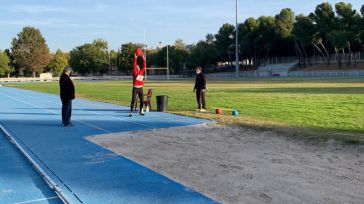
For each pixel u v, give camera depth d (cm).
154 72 13775
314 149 1020
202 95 2023
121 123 1634
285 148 1045
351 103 2191
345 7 9562
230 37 12300
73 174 856
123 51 14025
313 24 9944
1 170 911
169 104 2419
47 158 1010
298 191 700
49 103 2831
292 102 2338
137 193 721
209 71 12862
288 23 11356
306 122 1525
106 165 927
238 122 1536
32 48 14512
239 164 896
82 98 3247
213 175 816
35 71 14588
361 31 9044
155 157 993
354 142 1069
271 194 690
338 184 731
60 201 698
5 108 2452
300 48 10869
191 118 1730
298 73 9588
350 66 9450
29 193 743
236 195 691
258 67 11650
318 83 4750
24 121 1777
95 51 14825
